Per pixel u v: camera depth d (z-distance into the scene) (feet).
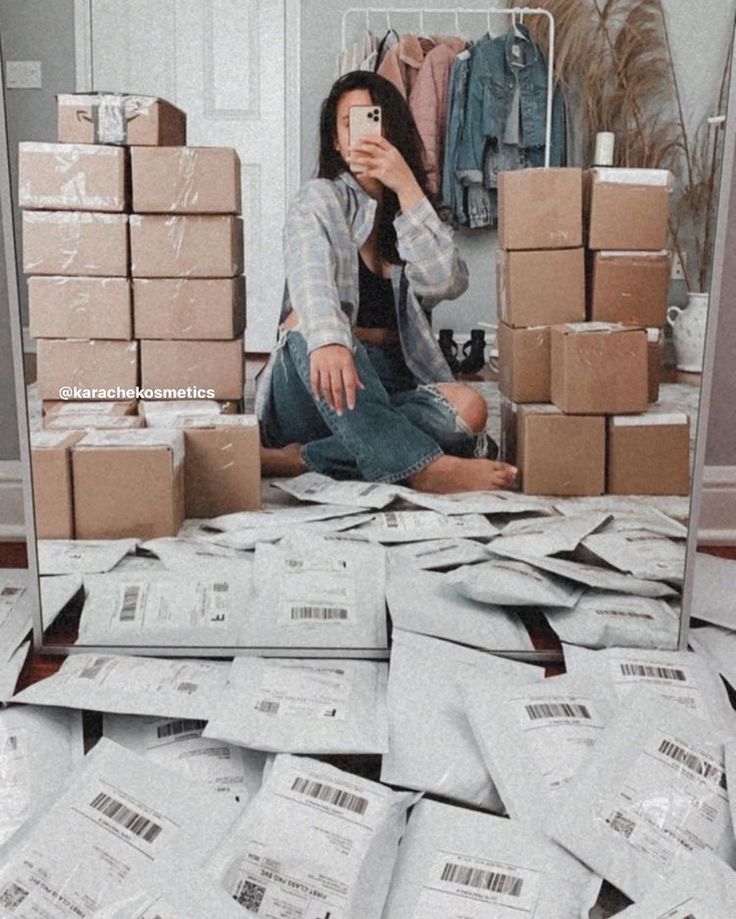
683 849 3.51
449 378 4.48
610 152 4.21
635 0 4.07
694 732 3.90
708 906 3.22
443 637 4.63
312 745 3.87
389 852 3.54
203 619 4.67
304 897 3.30
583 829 3.54
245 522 4.63
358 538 4.66
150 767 3.76
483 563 4.69
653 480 4.54
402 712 4.11
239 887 3.32
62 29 4.09
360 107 4.19
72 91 4.15
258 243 4.32
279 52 4.13
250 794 3.82
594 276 4.33
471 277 4.33
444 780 3.84
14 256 4.29
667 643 4.65
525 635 4.71
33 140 4.17
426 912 3.31
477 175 4.24
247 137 4.23
